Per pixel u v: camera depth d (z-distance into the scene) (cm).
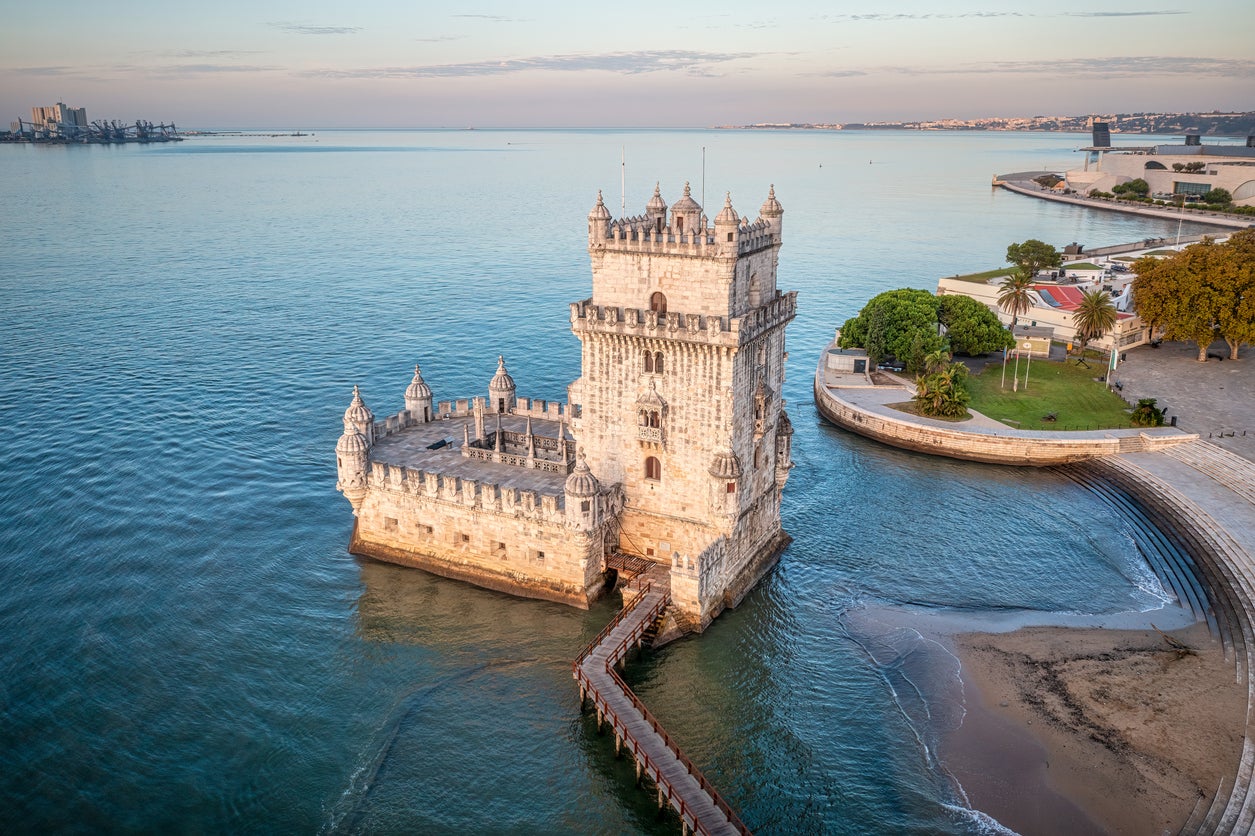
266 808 5291
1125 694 6112
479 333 15575
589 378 7231
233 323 16000
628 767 5688
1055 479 9762
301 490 9319
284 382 12812
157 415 11306
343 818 5247
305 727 5956
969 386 11950
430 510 7594
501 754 5766
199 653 6656
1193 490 8831
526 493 7112
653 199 7269
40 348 14062
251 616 7119
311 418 11431
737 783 5531
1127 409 10969
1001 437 10112
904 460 10319
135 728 5881
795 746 5841
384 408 11831
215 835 5100
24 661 6488
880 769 5616
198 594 7388
